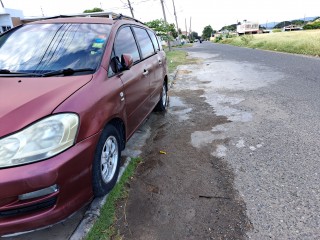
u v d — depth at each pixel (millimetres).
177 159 3873
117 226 2617
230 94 7438
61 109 2270
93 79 2801
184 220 2678
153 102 4918
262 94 7160
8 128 2084
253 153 3934
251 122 5152
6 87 2590
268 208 2787
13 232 2125
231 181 3281
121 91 3188
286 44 19766
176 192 3113
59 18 3887
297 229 2502
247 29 77062
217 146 4227
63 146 2201
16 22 22766
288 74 9641
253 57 16859
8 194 2014
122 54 3398
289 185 3139
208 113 5875
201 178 3377
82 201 2434
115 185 3133
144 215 2756
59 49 3258
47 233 2518
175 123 5320
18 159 2037
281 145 4129
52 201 2182
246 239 2424
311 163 3578
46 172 2061
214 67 13242
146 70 4285
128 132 3520
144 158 3922
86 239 2410
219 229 2551
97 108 2604
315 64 11555
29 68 3045
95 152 2555
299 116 5297
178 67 13711
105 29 3547
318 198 2895
